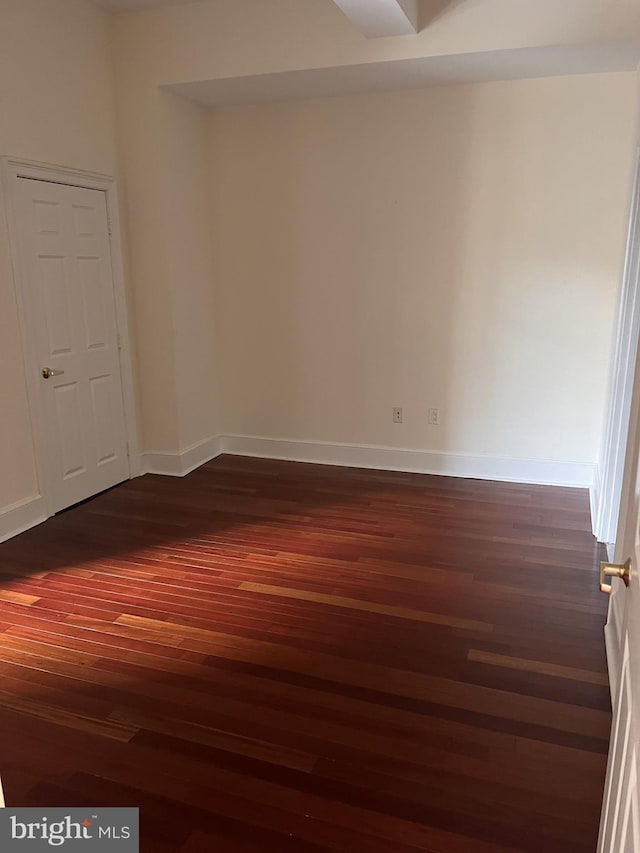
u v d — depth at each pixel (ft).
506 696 7.35
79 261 12.83
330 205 14.53
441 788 6.10
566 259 13.29
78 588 9.82
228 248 15.55
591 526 12.01
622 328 10.82
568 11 10.57
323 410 15.75
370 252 14.49
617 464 10.84
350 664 7.95
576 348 13.64
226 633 8.62
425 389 14.83
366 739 6.72
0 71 10.72
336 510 12.88
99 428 13.74
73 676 7.74
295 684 7.59
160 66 13.01
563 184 12.98
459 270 13.97
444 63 11.72
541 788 6.09
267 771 6.32
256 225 15.19
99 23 12.84
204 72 12.74
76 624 8.84
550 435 14.20
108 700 7.33
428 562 10.60
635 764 2.58
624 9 10.36
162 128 13.43
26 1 11.14
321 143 14.28
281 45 12.14
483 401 14.46
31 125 11.43
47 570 10.39
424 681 7.62
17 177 11.18
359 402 15.40
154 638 8.51
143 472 15.29
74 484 13.14
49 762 6.44
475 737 6.73
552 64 11.76
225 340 16.15
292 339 15.57
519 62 11.65
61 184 12.20
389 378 15.03
